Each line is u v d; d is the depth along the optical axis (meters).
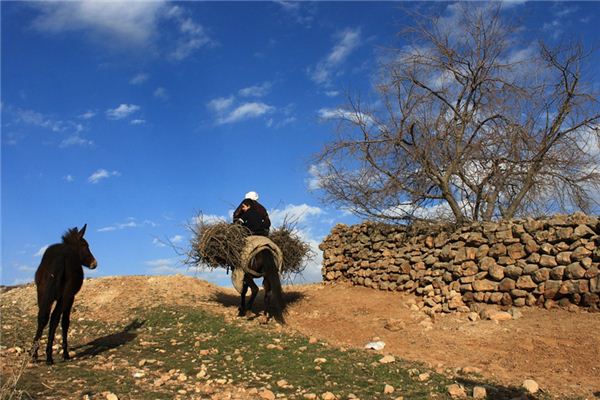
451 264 13.03
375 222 15.94
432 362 9.48
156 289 16.34
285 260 13.98
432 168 15.53
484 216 15.35
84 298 15.56
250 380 8.34
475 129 15.66
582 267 10.82
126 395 7.48
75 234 10.16
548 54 15.34
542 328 10.34
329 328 12.32
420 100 15.66
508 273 11.89
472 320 11.46
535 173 15.23
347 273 16.31
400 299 13.70
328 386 7.99
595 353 9.05
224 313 13.73
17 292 16.48
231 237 12.71
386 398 7.51
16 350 10.11
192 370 8.88
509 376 8.61
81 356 9.90
